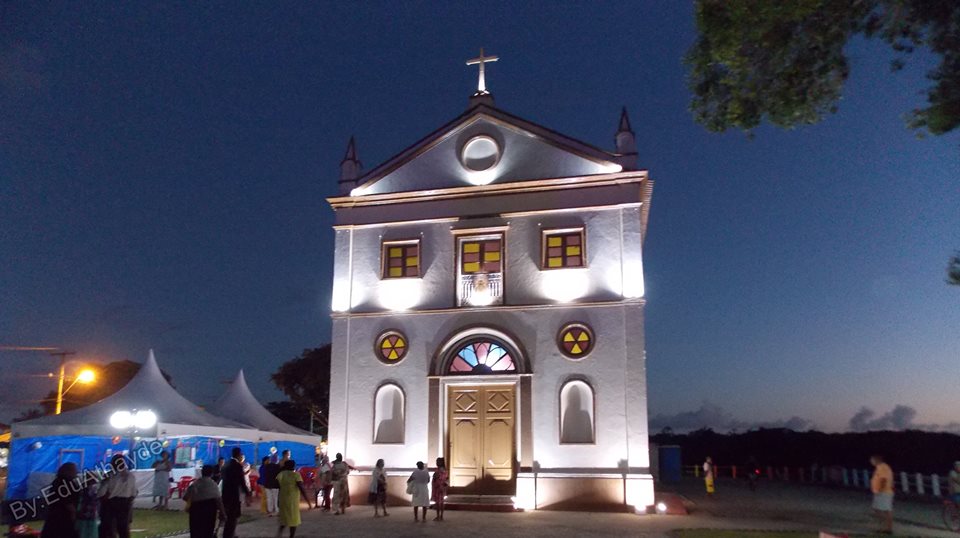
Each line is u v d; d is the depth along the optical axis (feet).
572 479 61.21
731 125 40.91
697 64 40.45
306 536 46.65
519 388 63.77
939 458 148.46
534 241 66.64
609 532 48.62
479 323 65.72
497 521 54.13
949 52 35.81
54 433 60.80
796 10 35.55
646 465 60.49
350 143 73.87
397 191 70.74
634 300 63.41
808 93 38.83
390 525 51.85
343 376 67.87
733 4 36.37
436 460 59.88
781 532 48.80
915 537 48.21
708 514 62.44
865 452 158.20
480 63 74.13
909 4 35.88
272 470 59.16
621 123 67.77
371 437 66.08
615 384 62.34
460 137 70.79
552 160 68.13
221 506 36.76
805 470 136.56
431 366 66.03
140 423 62.03
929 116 36.22
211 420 69.92
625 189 65.98
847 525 55.88
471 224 68.13
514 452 63.57
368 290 69.31
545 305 64.85
